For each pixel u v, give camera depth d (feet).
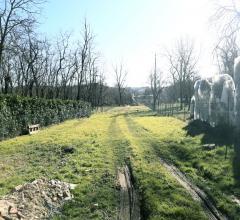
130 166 50.60
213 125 82.89
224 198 35.45
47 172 46.44
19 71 174.19
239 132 65.21
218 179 41.83
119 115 197.26
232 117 72.23
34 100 107.55
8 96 88.69
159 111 217.77
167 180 42.32
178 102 305.32
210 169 45.44
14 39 110.11
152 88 318.04
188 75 241.35
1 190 37.22
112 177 44.55
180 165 51.06
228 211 32.01
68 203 34.04
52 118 128.06
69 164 51.31
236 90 67.62
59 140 76.48
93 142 74.23
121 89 383.04
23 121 97.30
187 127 95.71
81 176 44.65
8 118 86.69
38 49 160.25
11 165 52.26
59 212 32.17
